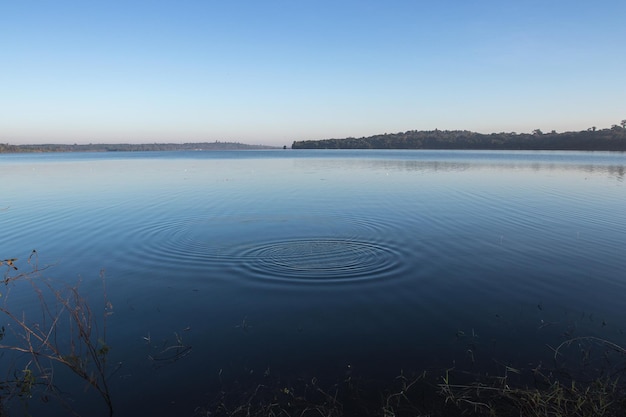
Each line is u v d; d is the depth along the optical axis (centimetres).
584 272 845
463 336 594
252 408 452
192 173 3397
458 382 491
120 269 897
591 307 683
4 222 1381
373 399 465
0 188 2334
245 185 2420
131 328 632
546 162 4491
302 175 3086
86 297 747
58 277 852
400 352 555
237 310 687
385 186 2303
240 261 937
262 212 1508
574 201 1705
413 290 761
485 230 1205
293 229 1233
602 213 1441
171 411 451
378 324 632
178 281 820
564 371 508
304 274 850
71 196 1978
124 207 1642
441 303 704
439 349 562
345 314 666
